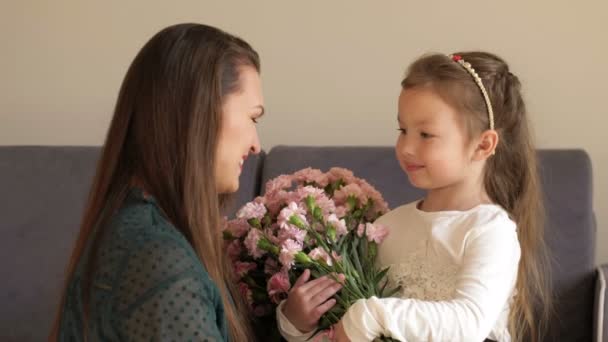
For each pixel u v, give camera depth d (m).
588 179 2.15
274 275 1.42
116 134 1.23
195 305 1.05
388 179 2.24
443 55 1.54
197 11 2.69
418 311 1.30
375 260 1.55
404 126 1.49
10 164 2.44
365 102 2.62
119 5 2.72
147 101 1.20
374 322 1.29
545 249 2.04
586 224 2.12
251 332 1.41
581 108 2.50
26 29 2.77
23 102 2.79
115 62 2.74
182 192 1.19
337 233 1.49
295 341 1.38
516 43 2.52
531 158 1.61
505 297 1.39
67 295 1.18
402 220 1.57
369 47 2.60
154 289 1.05
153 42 1.24
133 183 1.21
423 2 2.56
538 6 2.50
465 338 1.30
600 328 2.01
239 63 1.25
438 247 1.46
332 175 1.66
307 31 2.64
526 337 2.06
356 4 2.60
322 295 1.37
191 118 1.18
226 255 1.47
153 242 1.08
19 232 2.38
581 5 2.48
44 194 2.40
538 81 2.52
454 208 1.51
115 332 1.06
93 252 1.13
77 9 2.74
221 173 1.26
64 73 2.77
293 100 2.66
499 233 1.42
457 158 1.46
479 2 2.53
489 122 1.50
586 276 2.10
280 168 2.30
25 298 2.34
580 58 2.49
